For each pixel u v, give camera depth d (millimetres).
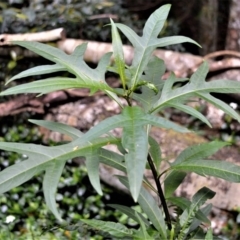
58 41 4527
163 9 1438
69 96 4430
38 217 3656
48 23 5406
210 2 6270
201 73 1356
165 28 6363
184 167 1408
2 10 5355
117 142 1313
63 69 1346
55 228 1914
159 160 1562
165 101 1336
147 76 1622
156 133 3953
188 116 4508
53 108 4445
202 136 4273
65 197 3850
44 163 1214
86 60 4613
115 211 3787
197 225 1607
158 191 1513
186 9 6582
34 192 3836
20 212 3656
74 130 1409
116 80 4574
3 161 4098
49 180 1170
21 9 5719
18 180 1171
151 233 1521
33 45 1383
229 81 1350
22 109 4340
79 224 1928
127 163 1043
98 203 3805
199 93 1330
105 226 1355
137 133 1104
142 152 1058
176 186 1604
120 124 1134
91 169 1194
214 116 4391
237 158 3768
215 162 1385
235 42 5234
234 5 5176
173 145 3844
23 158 4098
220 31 6285
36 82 1217
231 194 3424
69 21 5523
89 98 4488
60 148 1256
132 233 1349
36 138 4301
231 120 4289
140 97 1570
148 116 1151
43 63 4703
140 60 1370
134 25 6254
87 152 1258
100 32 5605
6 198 3748
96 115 4312
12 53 4625
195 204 1479
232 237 3350
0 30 5164
